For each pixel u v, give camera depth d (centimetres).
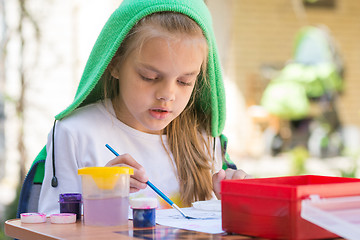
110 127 193
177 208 157
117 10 179
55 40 692
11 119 560
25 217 149
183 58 165
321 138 920
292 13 964
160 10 169
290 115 915
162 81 168
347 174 580
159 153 198
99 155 187
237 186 130
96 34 712
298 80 918
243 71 936
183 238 126
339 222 115
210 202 173
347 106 969
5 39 550
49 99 684
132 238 125
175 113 176
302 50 937
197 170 201
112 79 194
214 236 128
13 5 549
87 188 143
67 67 694
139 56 166
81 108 196
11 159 600
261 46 947
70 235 129
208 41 177
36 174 190
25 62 564
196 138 204
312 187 123
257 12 945
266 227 124
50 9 601
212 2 856
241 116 930
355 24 1000
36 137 567
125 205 145
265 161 915
